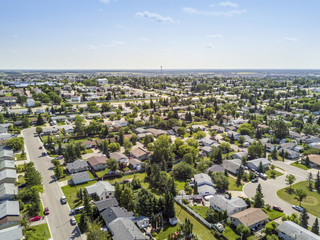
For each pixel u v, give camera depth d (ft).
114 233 181.88
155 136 477.36
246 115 643.86
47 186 272.92
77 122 469.16
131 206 228.84
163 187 279.69
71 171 306.35
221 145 401.90
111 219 199.31
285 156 381.40
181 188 279.90
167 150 344.28
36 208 216.95
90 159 338.54
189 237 191.42
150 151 382.42
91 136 461.78
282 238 193.06
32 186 246.88
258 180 304.50
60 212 223.92
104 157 343.26
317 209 240.94
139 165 335.67
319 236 184.44
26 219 209.15
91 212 214.69
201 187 273.75
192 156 341.62
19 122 513.86
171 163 344.28
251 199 256.11
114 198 236.43
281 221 217.56
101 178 296.30
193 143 403.34
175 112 619.26
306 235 181.37
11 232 182.29
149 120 568.82
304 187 286.25
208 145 429.38
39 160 344.49
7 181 264.52
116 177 304.09
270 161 367.25
